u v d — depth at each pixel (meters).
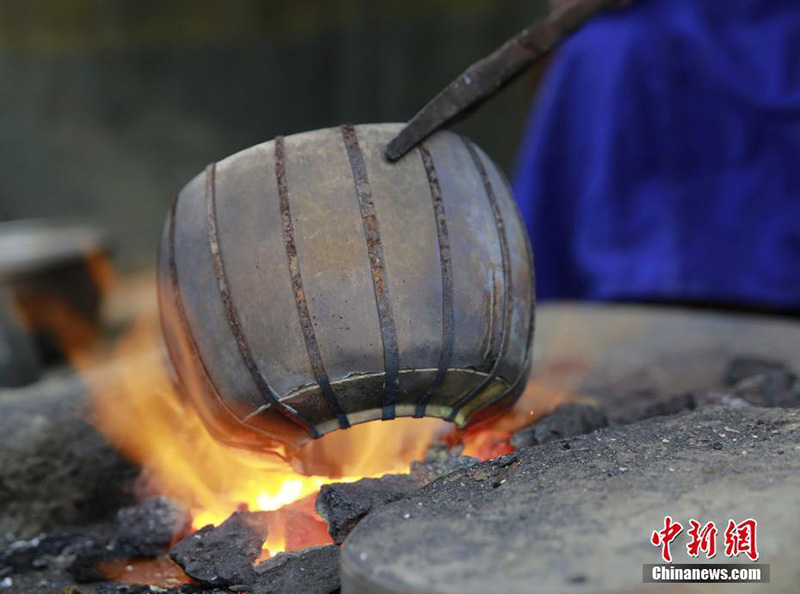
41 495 5.31
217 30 21.97
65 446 5.40
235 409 4.03
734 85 8.91
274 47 21.67
